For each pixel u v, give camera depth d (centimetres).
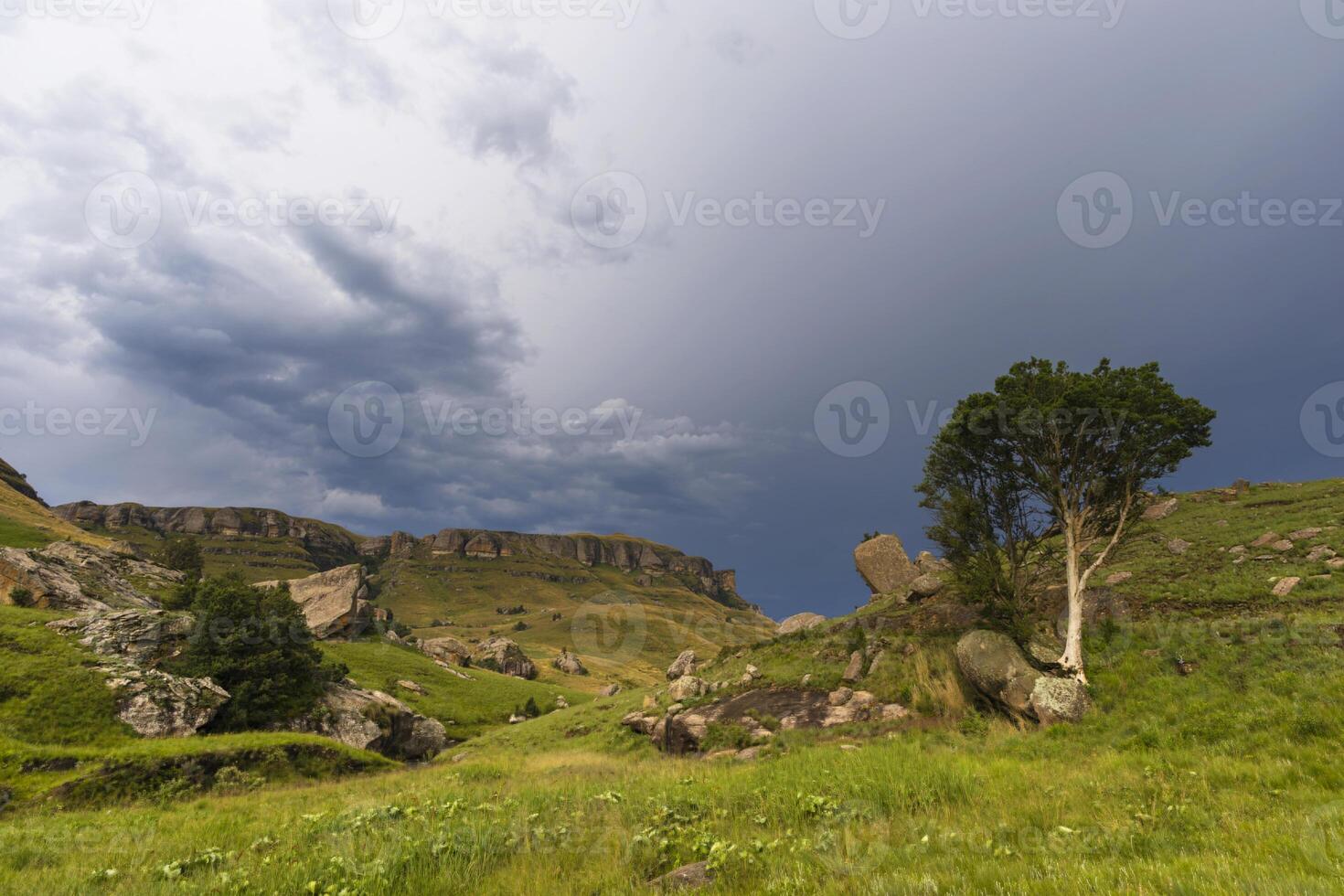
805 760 1480
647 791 1246
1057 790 1045
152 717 3888
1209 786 1009
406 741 5722
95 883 803
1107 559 2184
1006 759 1485
